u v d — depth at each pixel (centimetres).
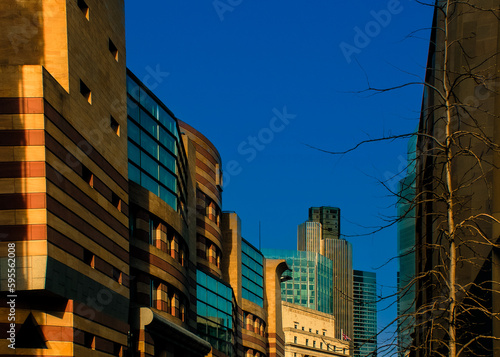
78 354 3238
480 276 2670
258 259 9881
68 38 3438
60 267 3125
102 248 3662
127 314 3969
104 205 3734
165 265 4838
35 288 2977
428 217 3981
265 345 9712
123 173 4084
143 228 4541
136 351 4128
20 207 3027
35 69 3127
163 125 5188
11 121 3083
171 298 5088
